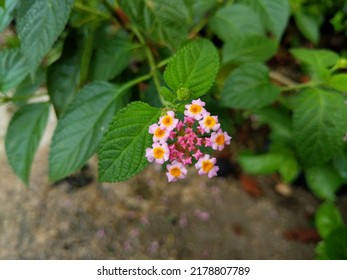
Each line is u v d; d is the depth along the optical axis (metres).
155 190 0.37
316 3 0.39
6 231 0.34
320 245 0.30
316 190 0.32
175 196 0.37
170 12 0.23
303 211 0.36
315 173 0.31
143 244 0.34
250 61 0.29
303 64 0.36
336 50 0.45
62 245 0.33
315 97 0.24
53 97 0.25
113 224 0.35
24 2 0.21
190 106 0.20
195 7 0.29
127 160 0.20
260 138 0.40
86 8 0.26
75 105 0.23
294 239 0.35
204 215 0.36
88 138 0.23
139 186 0.37
